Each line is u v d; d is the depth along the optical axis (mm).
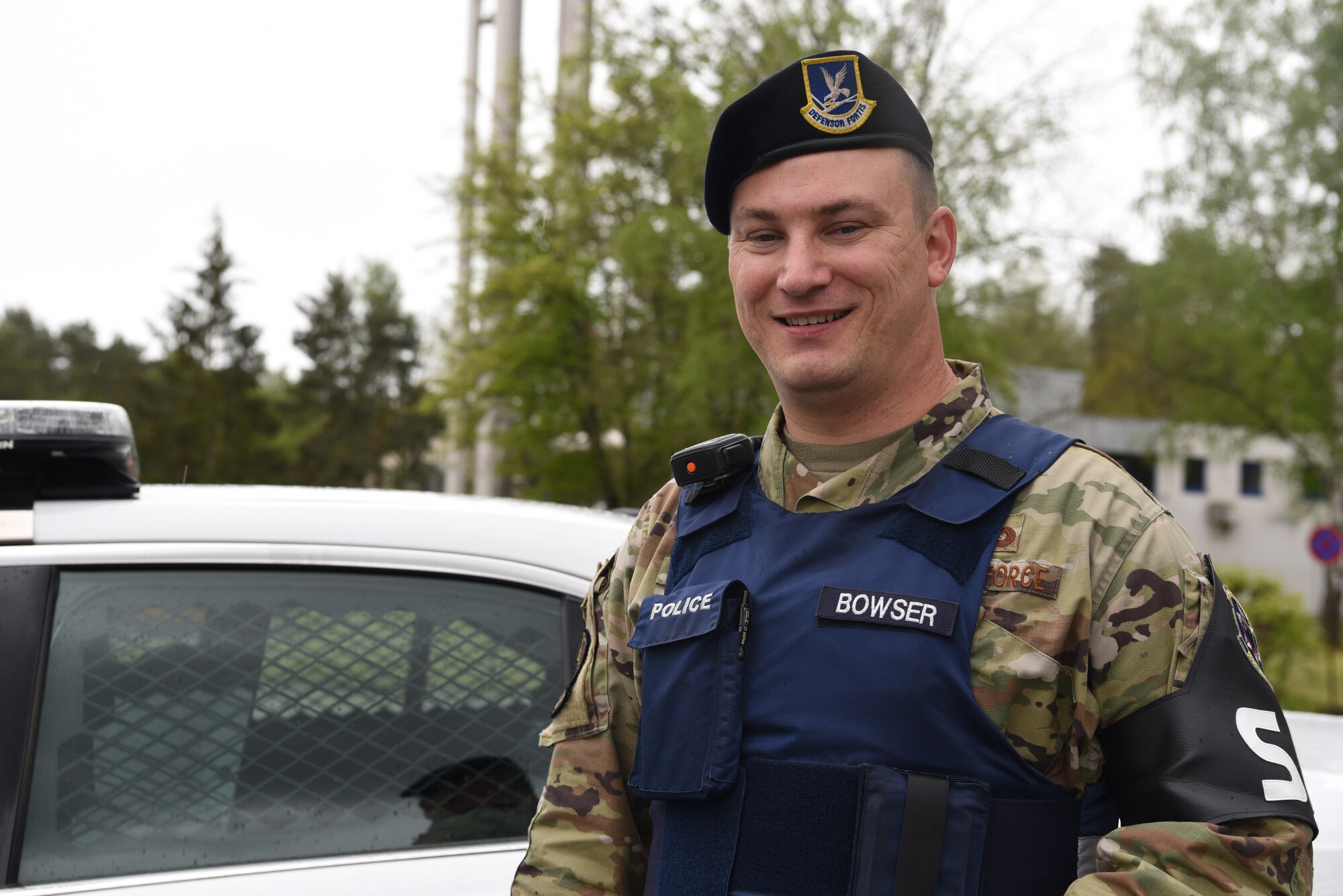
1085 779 934
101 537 1446
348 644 1464
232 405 37562
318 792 1409
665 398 11023
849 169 1019
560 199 11039
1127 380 14758
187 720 1405
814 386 1022
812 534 1004
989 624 910
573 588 1522
